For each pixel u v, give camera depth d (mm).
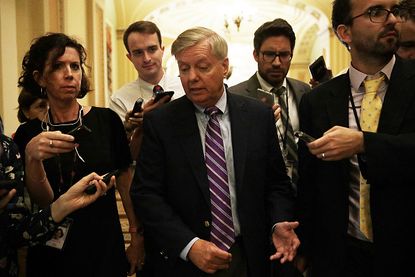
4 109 4566
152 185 1888
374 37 1622
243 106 1964
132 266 2361
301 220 1928
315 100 1895
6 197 1516
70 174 2064
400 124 1644
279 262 1942
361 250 1741
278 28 2617
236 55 14281
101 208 2084
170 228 1785
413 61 1757
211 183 1846
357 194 1756
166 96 2225
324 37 12570
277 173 1982
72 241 2014
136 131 2301
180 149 1874
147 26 2736
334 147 1558
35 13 5195
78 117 2146
